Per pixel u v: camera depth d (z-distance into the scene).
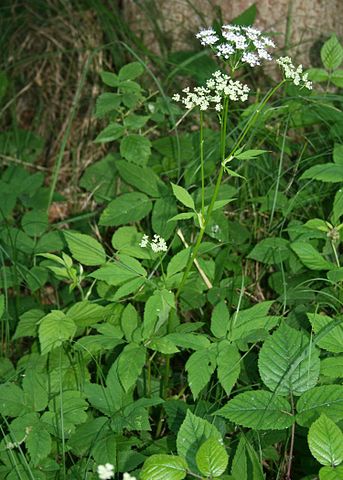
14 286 0.89
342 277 0.75
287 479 0.68
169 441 0.72
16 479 0.65
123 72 0.94
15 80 1.27
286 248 0.87
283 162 1.05
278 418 0.63
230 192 0.88
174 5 1.18
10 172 1.06
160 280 0.79
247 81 1.13
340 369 0.66
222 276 0.93
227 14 1.14
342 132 0.97
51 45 1.27
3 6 1.31
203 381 0.67
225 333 0.71
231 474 0.64
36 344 0.81
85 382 0.74
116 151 1.17
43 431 0.67
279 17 1.11
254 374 0.79
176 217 0.70
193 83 1.14
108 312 0.77
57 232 0.91
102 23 1.23
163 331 0.76
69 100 1.23
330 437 0.56
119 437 0.70
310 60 1.12
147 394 0.78
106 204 1.06
